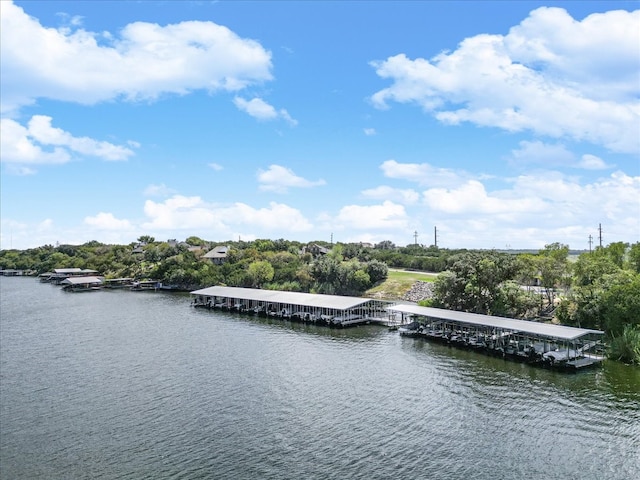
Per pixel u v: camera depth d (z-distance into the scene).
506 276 105.31
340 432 51.66
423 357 81.94
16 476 43.75
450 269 112.06
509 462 44.69
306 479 42.12
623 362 76.06
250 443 49.38
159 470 44.19
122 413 58.12
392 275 174.50
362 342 94.38
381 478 42.12
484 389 64.62
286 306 129.62
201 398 62.88
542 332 78.06
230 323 118.25
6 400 63.28
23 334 107.56
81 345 95.38
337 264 168.88
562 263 102.56
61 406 60.84
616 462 44.38
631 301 78.44
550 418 54.41
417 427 52.62
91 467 45.09
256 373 73.56
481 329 91.69
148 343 96.25
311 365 77.62
